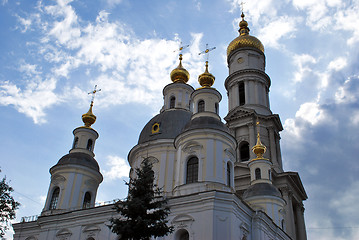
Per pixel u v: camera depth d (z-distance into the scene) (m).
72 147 47.72
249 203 40.84
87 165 44.03
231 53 67.62
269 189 41.53
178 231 30.91
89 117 49.50
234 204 30.75
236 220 30.80
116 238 34.19
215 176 33.59
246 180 50.78
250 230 33.38
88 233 36.19
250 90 61.78
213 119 37.19
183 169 35.06
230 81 64.75
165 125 43.69
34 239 40.44
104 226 35.62
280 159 56.78
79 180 43.00
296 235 52.88
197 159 35.31
